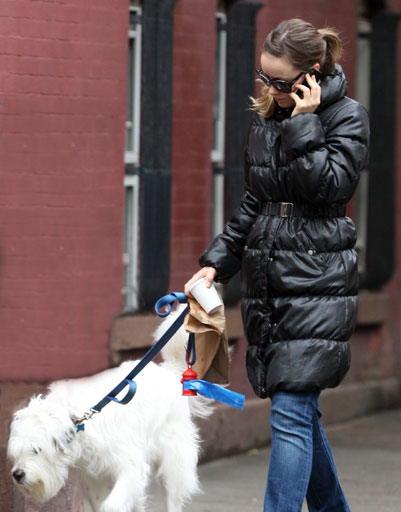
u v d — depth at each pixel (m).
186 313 8.28
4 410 10.42
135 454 8.98
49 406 8.36
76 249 11.45
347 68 16.52
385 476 12.68
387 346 17.44
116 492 8.77
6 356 10.77
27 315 10.98
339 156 7.41
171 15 12.89
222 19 13.96
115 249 11.94
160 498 11.41
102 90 11.64
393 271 17.56
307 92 7.41
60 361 11.30
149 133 12.73
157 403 9.38
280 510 7.56
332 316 7.52
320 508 8.23
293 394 7.56
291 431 7.57
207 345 8.02
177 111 13.12
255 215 8.05
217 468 13.02
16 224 10.88
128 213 12.66
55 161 11.21
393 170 17.56
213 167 14.02
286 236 7.54
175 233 13.20
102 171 11.72
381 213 17.42
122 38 11.83
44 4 10.95
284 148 7.42
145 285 12.73
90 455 8.78
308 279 7.51
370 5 17.08
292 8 15.05
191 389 7.84
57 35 11.11
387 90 17.39
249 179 7.77
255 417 14.20
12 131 10.79
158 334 9.55
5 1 10.62
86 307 11.60
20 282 10.93
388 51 17.34
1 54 10.63
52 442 8.27
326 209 7.60
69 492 9.61
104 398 8.55
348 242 7.68
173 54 12.99
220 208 14.12
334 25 16.09
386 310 17.34
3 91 10.67
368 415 16.86
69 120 11.31
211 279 7.98
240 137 14.23
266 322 7.61
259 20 14.44
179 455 9.72
